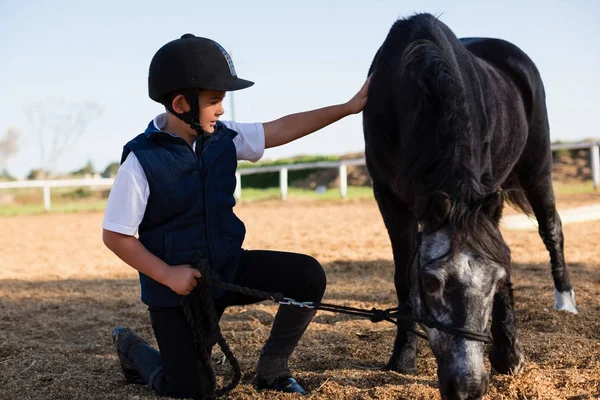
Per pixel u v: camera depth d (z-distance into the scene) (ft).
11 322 16.17
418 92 9.57
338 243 29.78
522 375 10.30
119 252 9.16
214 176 9.52
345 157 84.79
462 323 7.80
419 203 8.58
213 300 9.78
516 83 14.24
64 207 64.59
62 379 11.21
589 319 14.40
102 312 17.11
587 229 30.60
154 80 9.14
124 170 9.15
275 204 54.80
